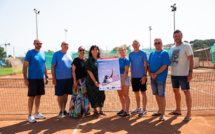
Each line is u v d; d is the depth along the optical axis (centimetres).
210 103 561
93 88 440
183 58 407
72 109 438
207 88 862
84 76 447
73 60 442
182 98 643
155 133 331
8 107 567
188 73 405
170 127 359
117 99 664
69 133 338
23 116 453
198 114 438
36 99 440
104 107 548
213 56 2212
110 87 432
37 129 361
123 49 449
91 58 438
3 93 846
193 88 866
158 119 411
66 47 455
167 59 410
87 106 444
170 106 535
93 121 407
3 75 1800
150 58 446
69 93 452
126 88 443
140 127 362
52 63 443
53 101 648
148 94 753
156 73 415
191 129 346
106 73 433
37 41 421
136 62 448
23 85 1143
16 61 2008
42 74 432
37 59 419
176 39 418
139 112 470
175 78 432
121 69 450
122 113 449
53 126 378
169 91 801
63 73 444
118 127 365
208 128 349
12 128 367
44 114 472
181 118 413
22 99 698
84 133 337
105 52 1953
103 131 345
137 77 450
